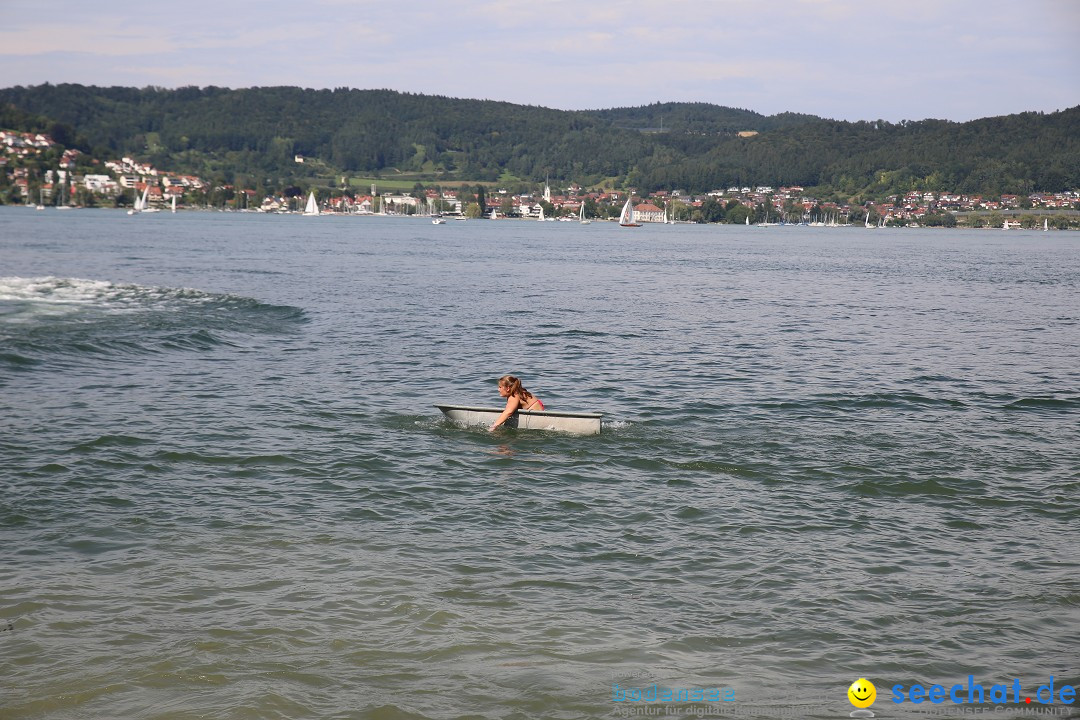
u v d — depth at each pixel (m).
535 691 7.96
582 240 156.38
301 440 16.00
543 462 14.94
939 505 13.02
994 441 16.81
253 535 11.40
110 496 12.77
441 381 22.17
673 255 104.31
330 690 7.91
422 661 8.41
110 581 9.93
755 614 9.50
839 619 9.41
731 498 13.21
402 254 91.75
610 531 11.80
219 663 8.27
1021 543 11.59
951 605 9.76
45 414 17.45
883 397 21.02
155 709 7.55
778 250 128.25
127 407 18.31
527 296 46.81
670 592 9.99
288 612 9.28
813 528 12.01
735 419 18.44
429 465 14.64
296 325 32.03
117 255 73.94
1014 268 89.12
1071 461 15.47
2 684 7.83
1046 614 9.59
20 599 9.41
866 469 14.73
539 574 10.39
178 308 34.62
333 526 11.79
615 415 18.73
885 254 120.38
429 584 10.04
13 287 39.03
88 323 29.33
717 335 32.03
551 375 23.36
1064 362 27.20
